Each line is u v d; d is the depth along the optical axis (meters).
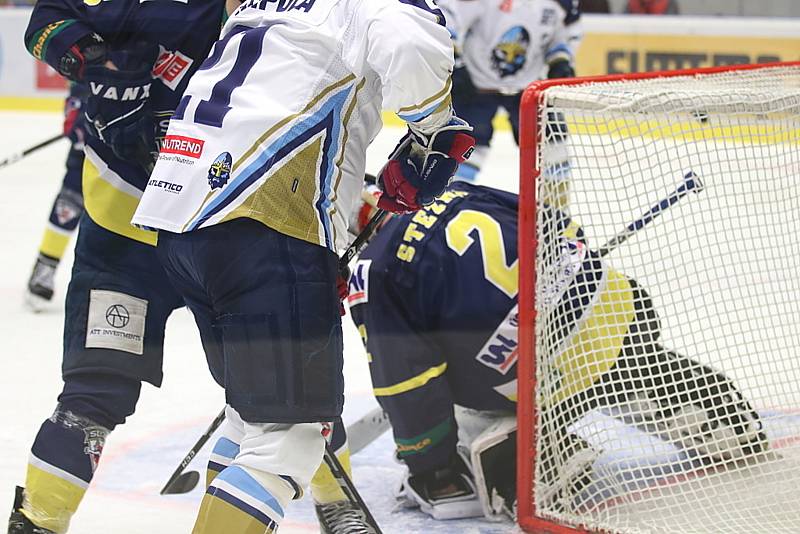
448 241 6.76
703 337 7.47
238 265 5.29
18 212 17.11
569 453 6.73
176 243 5.46
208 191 5.30
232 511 5.15
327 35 5.32
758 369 8.29
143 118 6.21
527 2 14.30
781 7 22.52
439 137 5.48
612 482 6.76
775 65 8.23
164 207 5.46
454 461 6.95
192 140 5.44
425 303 6.74
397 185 5.59
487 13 14.30
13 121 25.92
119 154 6.17
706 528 6.36
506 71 14.47
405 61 4.89
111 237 6.15
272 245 5.27
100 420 6.07
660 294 7.45
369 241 6.90
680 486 6.77
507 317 6.76
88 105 6.27
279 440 5.29
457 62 14.40
